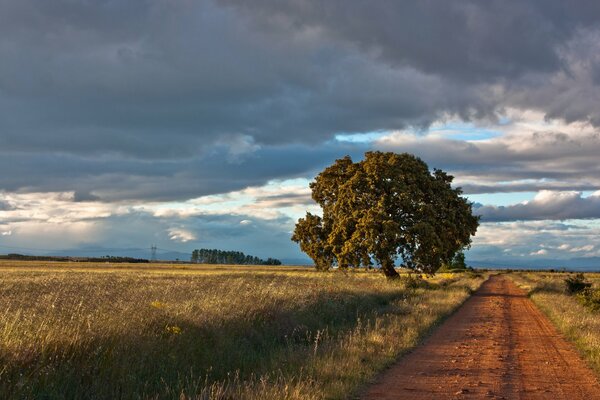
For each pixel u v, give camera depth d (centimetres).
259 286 2256
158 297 1750
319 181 4731
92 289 2186
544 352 1403
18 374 720
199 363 999
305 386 862
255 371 997
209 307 1391
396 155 4438
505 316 2400
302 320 1548
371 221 4069
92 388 759
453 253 4828
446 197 4512
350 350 1212
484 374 1102
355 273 5206
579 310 2511
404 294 3134
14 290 2105
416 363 1210
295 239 4853
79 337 880
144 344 954
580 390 972
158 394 782
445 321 2148
